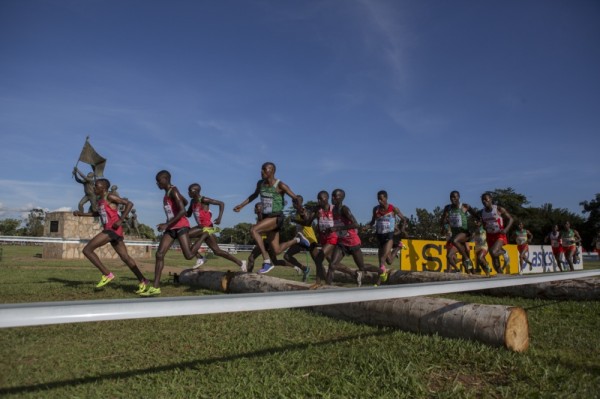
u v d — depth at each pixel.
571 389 2.96
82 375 3.18
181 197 7.38
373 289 3.16
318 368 3.38
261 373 3.25
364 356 3.64
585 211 48.44
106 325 4.77
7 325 1.83
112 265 16.25
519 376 3.23
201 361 3.56
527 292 7.95
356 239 8.07
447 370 3.38
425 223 48.94
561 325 5.04
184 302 2.28
